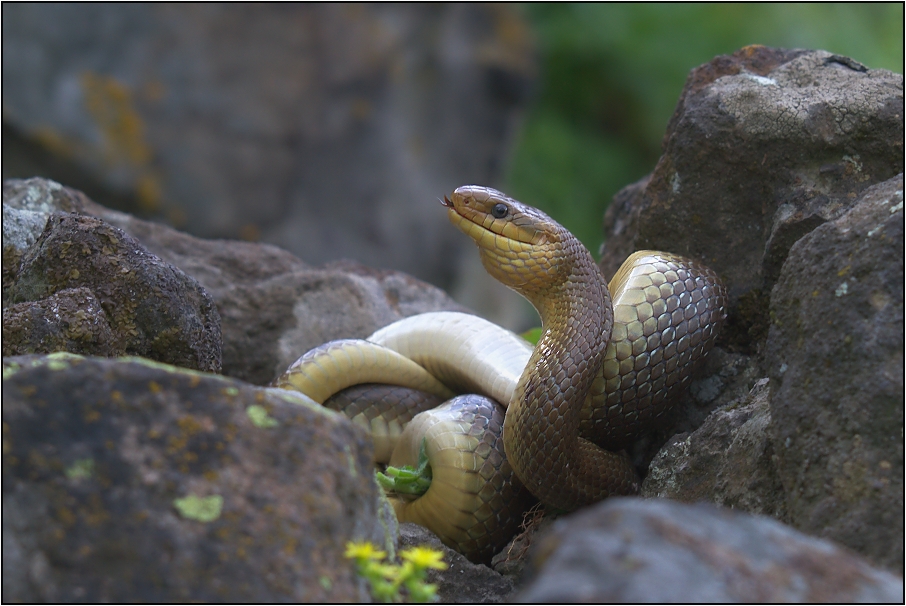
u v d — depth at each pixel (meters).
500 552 5.79
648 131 23.62
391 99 19.56
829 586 2.88
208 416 3.61
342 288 8.95
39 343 5.08
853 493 3.98
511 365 6.44
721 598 2.69
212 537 3.35
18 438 3.41
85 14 17.03
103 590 3.22
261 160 18.31
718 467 5.32
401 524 5.47
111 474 3.41
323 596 3.35
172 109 17.66
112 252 5.61
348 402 6.49
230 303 8.69
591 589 2.64
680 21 23.86
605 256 8.28
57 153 16.47
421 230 19.86
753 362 6.38
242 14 18.45
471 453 5.77
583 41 23.64
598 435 5.96
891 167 6.17
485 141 20.86
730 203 6.59
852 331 4.27
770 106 6.41
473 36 20.73
